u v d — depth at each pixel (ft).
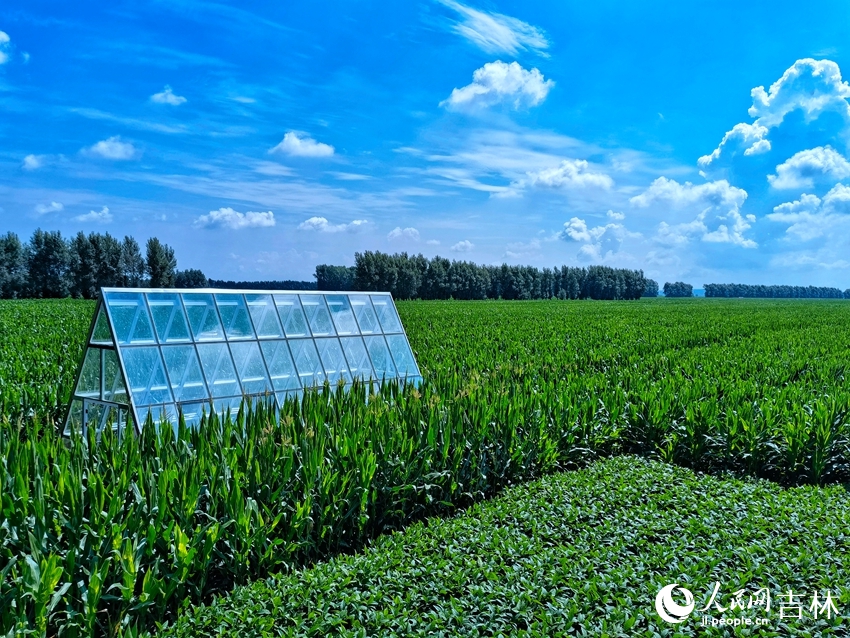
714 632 19.31
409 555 25.11
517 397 40.88
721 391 53.26
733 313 224.94
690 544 25.40
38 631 18.75
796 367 69.97
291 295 50.90
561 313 205.16
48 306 186.19
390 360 56.29
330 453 30.50
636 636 19.07
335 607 20.85
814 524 27.07
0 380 52.70
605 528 27.09
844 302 446.19
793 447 38.09
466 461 34.78
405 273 360.48
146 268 330.95
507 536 26.55
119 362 37.29
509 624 20.12
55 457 25.71
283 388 46.16
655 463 38.24
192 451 28.76
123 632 20.71
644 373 66.08
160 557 22.11
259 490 26.86
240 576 24.23
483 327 133.39
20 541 21.17
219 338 43.78
